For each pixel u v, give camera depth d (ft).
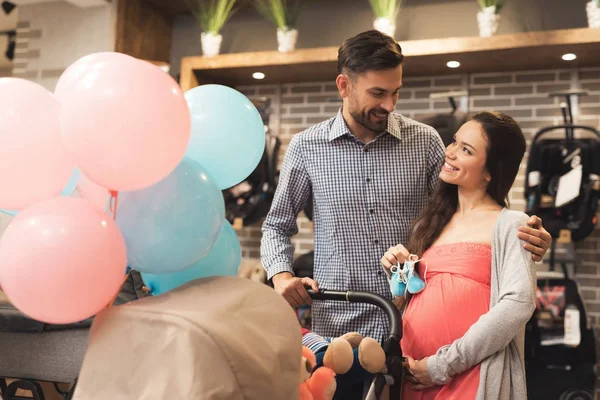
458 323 5.58
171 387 3.66
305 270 13.76
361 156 7.47
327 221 7.56
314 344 5.37
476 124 6.11
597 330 13.70
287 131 16.06
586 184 12.71
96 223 3.93
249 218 14.82
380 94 6.94
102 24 15.90
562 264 13.11
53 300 3.83
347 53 7.14
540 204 13.01
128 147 3.91
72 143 4.00
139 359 3.82
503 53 13.23
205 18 15.48
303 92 16.02
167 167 4.12
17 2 16.67
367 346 5.13
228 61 14.87
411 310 5.92
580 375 12.21
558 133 14.07
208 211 4.46
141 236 4.32
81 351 6.88
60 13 16.42
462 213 6.22
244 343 3.90
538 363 12.26
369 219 7.41
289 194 7.80
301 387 4.75
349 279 7.41
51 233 3.79
